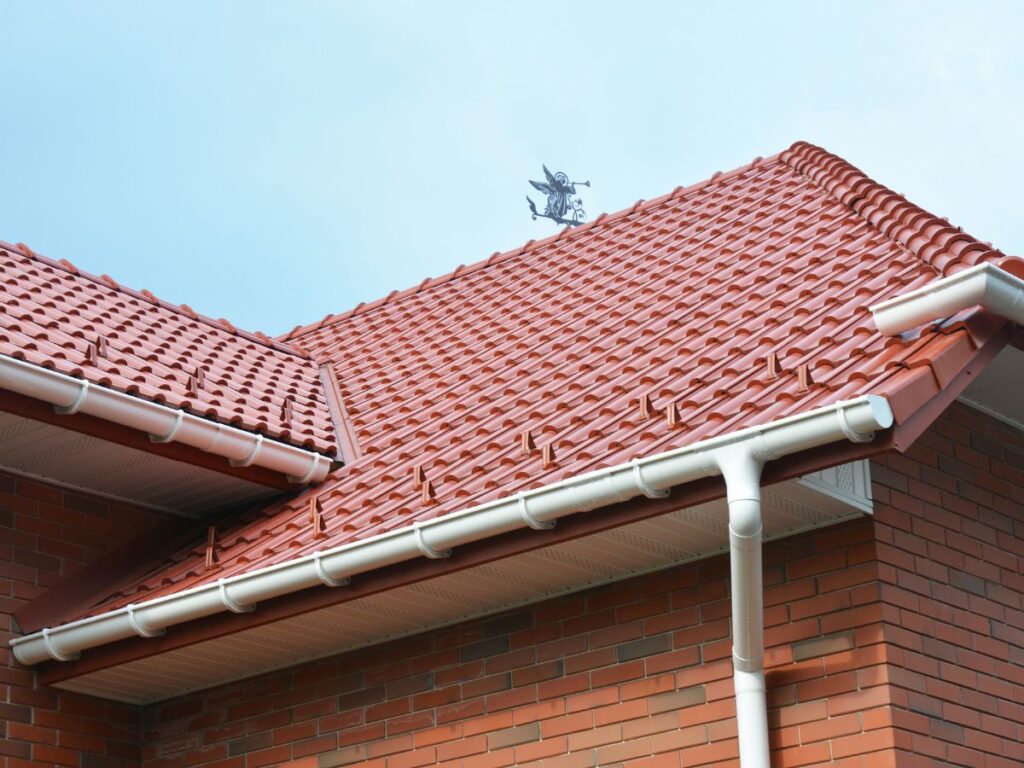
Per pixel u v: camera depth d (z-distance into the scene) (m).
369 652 9.02
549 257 13.34
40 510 9.80
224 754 9.43
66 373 9.04
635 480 6.93
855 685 7.20
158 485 10.04
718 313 9.62
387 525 8.09
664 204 13.20
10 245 11.84
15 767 9.11
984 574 8.09
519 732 8.25
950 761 7.29
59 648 9.04
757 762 7.02
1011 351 7.90
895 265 8.88
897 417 6.43
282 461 9.94
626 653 7.99
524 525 7.34
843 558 7.45
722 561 7.81
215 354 11.70
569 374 9.91
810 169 11.96
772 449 6.58
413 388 11.37
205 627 8.51
